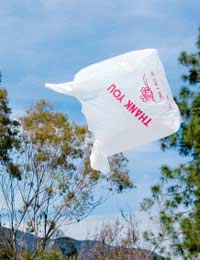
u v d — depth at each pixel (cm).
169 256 1800
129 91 569
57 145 3088
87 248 3139
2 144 3009
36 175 3094
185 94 1903
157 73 571
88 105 573
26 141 3089
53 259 2583
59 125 3127
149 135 569
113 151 576
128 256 3030
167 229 1809
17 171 3058
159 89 568
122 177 3097
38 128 3062
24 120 3088
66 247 3070
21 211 3070
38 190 3081
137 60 573
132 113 567
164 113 566
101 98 571
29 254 2744
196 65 1920
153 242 1853
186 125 1875
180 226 1791
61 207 3088
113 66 576
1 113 3005
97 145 577
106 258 3078
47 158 3088
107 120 571
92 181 3089
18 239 3045
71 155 3095
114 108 569
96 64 580
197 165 1881
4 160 3039
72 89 573
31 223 3055
